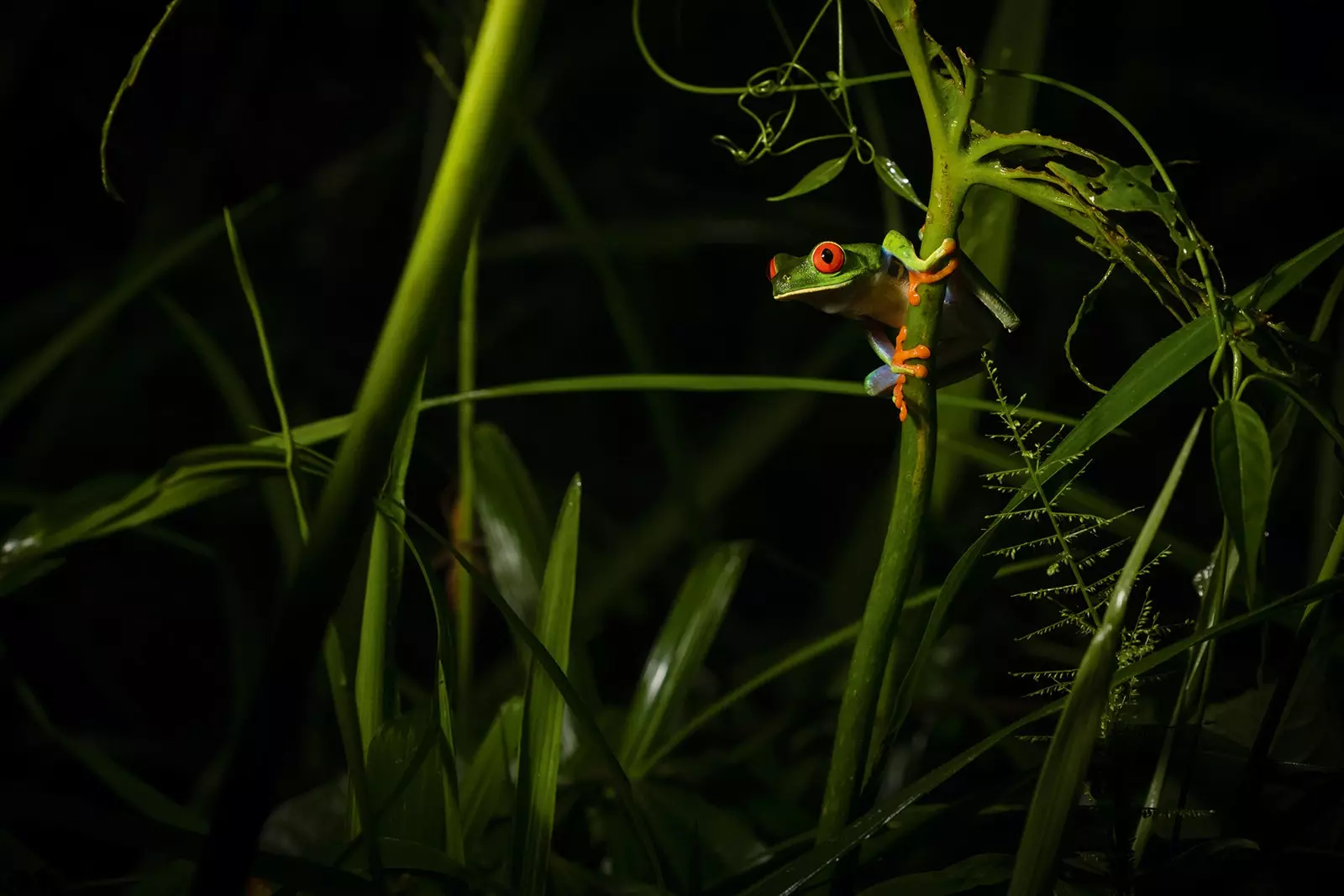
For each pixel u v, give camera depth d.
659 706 0.84
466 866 0.73
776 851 0.77
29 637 1.22
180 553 1.33
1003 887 0.76
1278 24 1.63
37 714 0.77
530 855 0.75
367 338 1.63
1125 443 1.33
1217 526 1.27
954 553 0.90
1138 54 1.55
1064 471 0.73
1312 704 0.80
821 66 1.62
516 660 1.03
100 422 1.42
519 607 0.87
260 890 0.77
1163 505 0.69
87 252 1.63
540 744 0.75
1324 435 0.81
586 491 1.51
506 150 0.69
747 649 1.29
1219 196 1.57
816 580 0.89
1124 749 0.74
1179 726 0.75
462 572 0.88
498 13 0.68
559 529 0.77
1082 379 0.71
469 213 0.68
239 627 0.93
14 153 1.60
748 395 1.62
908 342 0.71
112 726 1.18
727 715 1.01
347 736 0.70
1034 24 0.80
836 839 0.71
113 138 1.63
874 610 0.72
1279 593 0.83
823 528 1.50
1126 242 0.70
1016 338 1.36
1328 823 0.77
